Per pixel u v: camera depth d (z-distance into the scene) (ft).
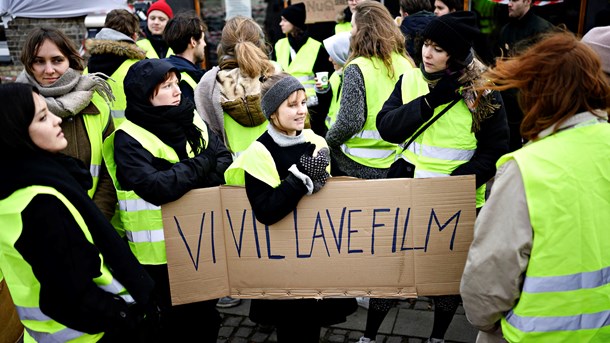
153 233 8.05
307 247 7.43
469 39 7.65
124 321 6.04
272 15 24.27
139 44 18.37
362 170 10.77
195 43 12.79
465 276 5.72
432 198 7.18
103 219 6.25
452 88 7.94
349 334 10.70
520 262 5.27
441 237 7.29
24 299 5.76
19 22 26.07
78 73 9.10
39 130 5.77
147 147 7.75
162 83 7.84
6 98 5.57
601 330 5.47
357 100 10.03
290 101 7.39
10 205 5.52
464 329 10.59
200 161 7.88
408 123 8.21
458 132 8.20
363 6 10.41
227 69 11.15
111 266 6.25
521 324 5.43
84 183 6.53
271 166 7.35
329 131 10.46
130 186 7.52
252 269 7.58
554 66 5.23
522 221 5.24
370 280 7.46
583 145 5.28
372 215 7.29
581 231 5.21
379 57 10.18
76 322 5.71
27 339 6.34
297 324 8.02
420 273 7.38
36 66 8.84
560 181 5.17
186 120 8.12
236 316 11.57
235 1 24.35
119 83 13.01
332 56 13.51
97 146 9.13
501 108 8.27
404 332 10.68
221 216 7.48
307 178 7.00
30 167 5.69
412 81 9.01
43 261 5.49
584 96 5.24
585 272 5.29
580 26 20.59
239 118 10.86
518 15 15.74
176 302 7.57
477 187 8.39
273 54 19.48
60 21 26.00
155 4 18.21
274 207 7.07
